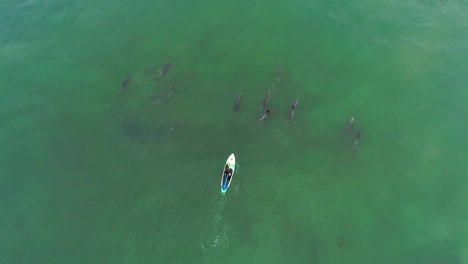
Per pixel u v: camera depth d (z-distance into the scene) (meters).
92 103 48.59
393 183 42.97
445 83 50.91
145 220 40.22
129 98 48.59
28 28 56.22
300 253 38.69
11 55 53.06
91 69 51.69
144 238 39.31
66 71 51.59
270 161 43.66
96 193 41.84
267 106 47.28
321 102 48.38
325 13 58.34
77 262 38.19
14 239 39.06
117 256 38.50
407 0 60.91
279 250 38.81
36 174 43.03
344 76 51.03
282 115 46.75
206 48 53.59
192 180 42.34
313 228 39.94
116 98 48.72
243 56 52.69
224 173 41.62
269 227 39.88
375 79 50.91
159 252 38.62
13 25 56.50
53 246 38.88
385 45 54.59
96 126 46.59
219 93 48.62
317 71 51.34
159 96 48.34
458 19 58.53
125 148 44.59
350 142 45.31
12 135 46.00
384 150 45.12
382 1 60.31
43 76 51.16
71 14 58.06
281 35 55.34
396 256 38.59
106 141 45.28
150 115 46.97
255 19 57.31
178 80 49.88
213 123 46.19
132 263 38.16
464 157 44.97
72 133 46.09
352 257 38.50
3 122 47.12
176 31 55.78
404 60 53.03
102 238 39.34
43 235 39.38
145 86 49.47
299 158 43.91
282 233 39.62
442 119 47.78
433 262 38.28
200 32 55.62
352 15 58.25
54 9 58.66
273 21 57.06
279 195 41.62
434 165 44.31
